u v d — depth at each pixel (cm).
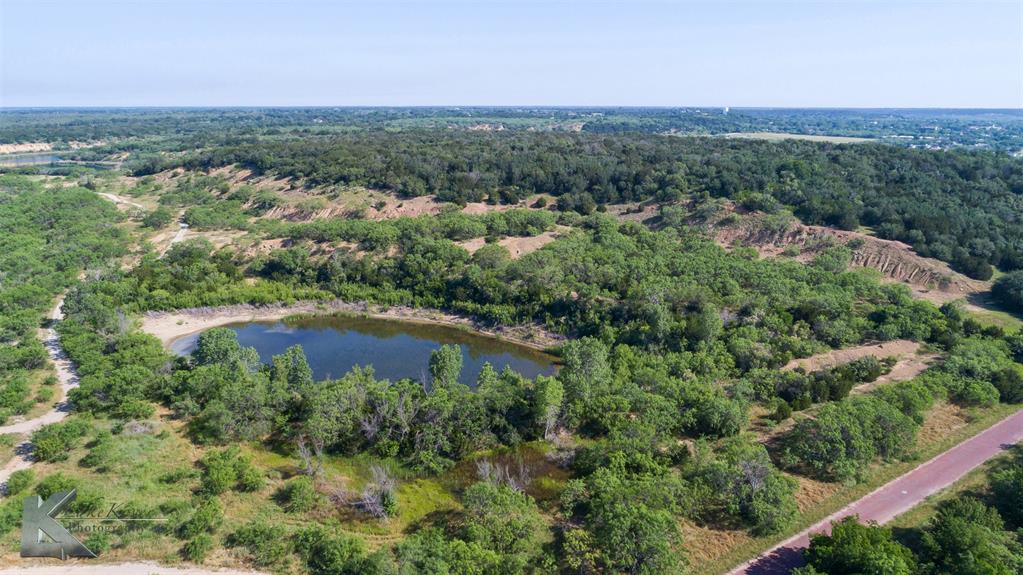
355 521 4447
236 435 5509
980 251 9381
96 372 6275
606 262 8956
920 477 4769
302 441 5281
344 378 6297
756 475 4453
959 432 5381
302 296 9400
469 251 10025
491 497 4300
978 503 4150
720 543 4112
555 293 8475
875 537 3684
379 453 5362
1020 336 6825
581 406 5659
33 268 9656
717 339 7119
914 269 9138
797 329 7150
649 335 7325
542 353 7931
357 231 10456
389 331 8675
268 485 4794
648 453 4872
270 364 7444
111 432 5366
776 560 3950
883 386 5812
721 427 5409
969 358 6262
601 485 4366
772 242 10200
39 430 5244
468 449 5369
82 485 4544
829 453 4834
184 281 9400
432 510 4659
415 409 5584
